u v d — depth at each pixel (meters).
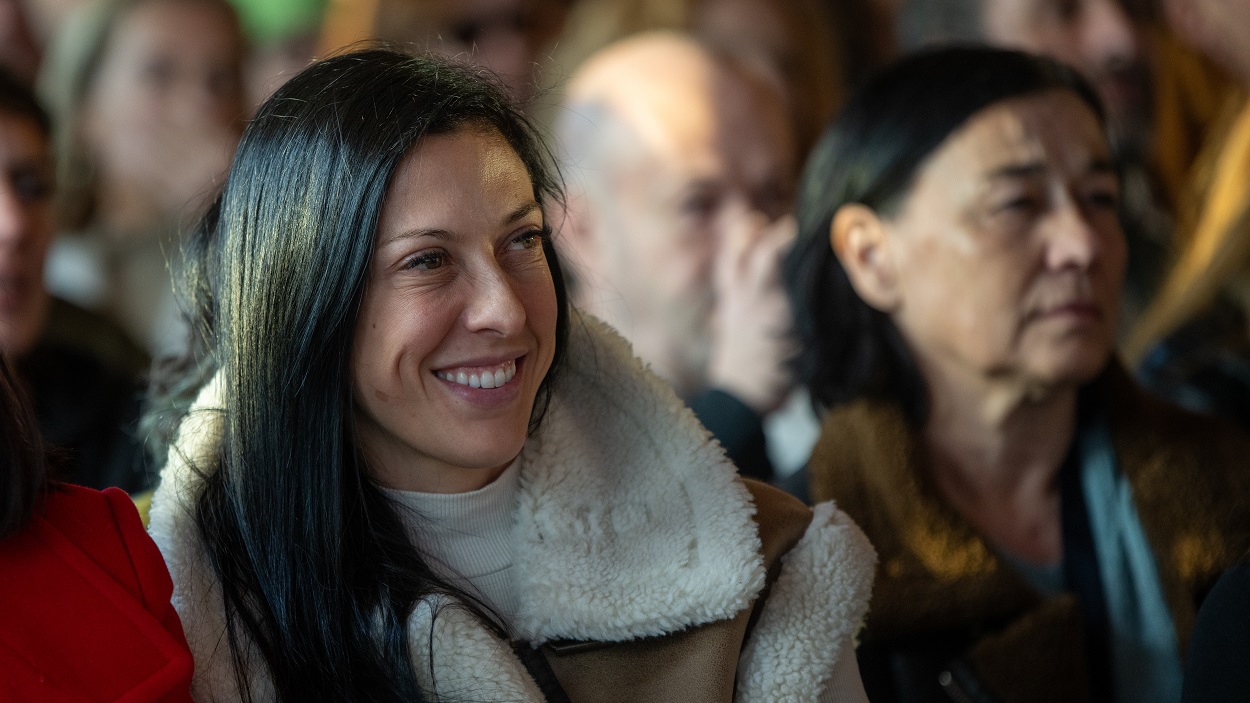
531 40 6.47
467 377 2.37
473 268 2.34
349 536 2.45
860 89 3.69
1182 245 5.48
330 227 2.30
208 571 2.45
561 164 4.25
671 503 2.62
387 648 2.38
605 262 5.17
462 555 2.57
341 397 2.38
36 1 6.64
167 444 2.80
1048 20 6.06
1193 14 5.83
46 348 4.29
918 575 3.21
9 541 2.17
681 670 2.51
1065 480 3.50
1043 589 3.39
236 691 2.39
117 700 2.12
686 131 5.07
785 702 2.55
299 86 2.43
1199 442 3.46
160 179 5.99
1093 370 3.31
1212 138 5.61
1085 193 3.38
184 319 2.82
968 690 3.13
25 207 4.18
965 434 3.48
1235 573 2.46
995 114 3.37
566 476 2.62
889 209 3.50
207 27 6.07
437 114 2.33
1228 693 2.39
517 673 2.41
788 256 3.84
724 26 6.13
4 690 2.06
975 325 3.34
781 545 2.65
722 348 4.82
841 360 3.64
